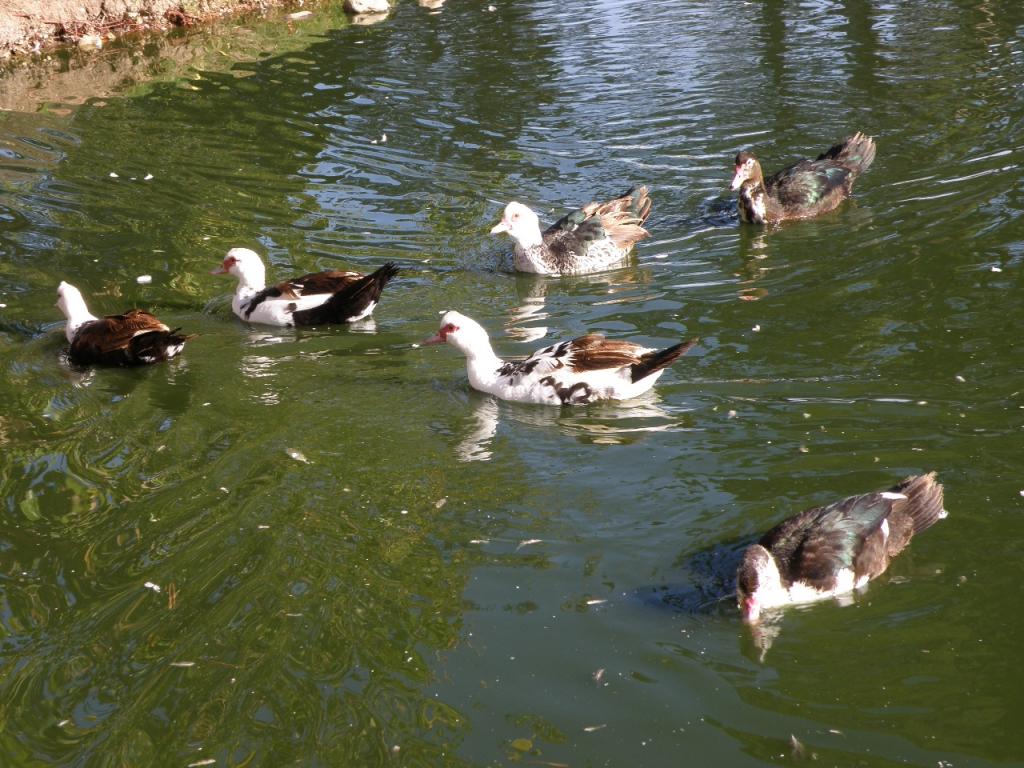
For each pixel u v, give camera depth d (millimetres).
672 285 11508
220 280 12234
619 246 12406
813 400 8742
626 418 8766
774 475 7719
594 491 7707
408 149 15859
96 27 21844
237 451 8508
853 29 19922
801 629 6262
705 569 6805
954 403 8531
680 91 17484
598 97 17516
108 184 14758
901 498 6957
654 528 7234
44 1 21547
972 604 6363
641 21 21531
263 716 5770
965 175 13633
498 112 17141
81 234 13273
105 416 9180
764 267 11750
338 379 9820
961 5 20828
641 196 13492
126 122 17156
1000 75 16922
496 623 6391
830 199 13180
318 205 14094
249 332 11008
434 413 9109
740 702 5742
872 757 5348
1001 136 14688
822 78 17547
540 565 6906
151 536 7398
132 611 6641
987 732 5469
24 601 6785
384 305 11555
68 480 8180
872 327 10016
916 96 16469
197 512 7660
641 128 16203
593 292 11562
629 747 5477
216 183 14789
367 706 5801
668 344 10023
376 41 21188
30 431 8961
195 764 5469
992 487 7391
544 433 8625
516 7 23281
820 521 6652
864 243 12094
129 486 8055
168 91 18609
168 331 9992
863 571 6539
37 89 18844
